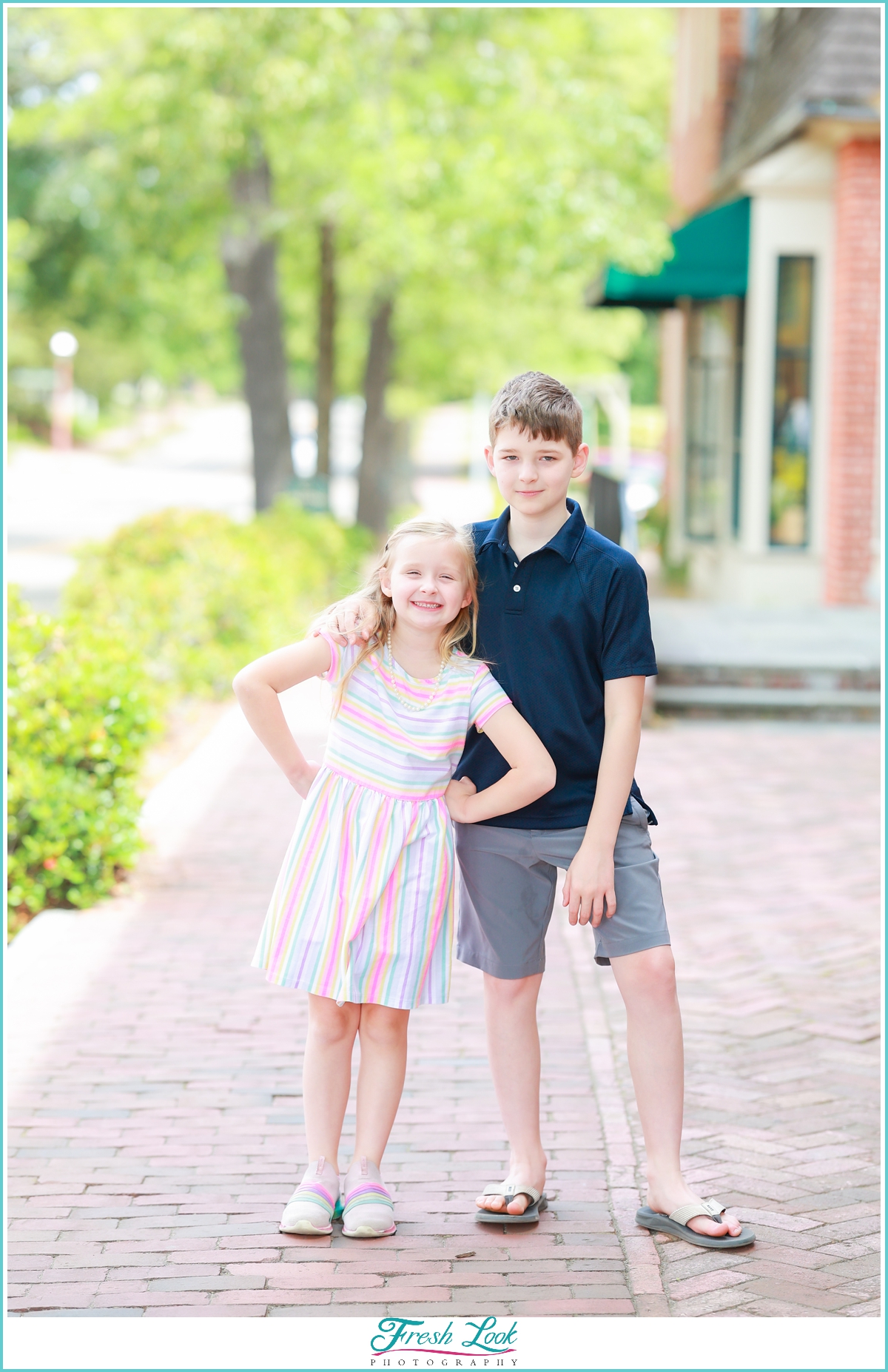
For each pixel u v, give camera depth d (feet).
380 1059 11.09
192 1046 14.65
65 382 169.78
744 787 27.40
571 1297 9.91
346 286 72.43
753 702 34.47
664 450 66.80
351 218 54.24
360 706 10.71
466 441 142.82
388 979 10.59
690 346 58.59
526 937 11.06
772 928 18.95
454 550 10.52
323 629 10.78
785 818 24.97
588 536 10.78
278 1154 12.21
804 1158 12.22
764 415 46.14
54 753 20.01
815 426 46.11
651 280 50.11
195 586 36.63
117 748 20.34
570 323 77.92
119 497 119.96
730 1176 11.89
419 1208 11.30
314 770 11.00
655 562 68.95
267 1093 13.52
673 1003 10.88
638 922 10.78
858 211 42.34
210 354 91.97
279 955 10.68
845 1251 10.58
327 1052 11.04
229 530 43.57
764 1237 10.80
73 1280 10.09
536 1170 11.20
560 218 49.24
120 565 39.93
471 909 11.30
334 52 44.65
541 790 10.53
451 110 50.47
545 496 10.59
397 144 48.37
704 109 58.39
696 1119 13.07
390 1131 11.30
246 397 61.11
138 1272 10.21
